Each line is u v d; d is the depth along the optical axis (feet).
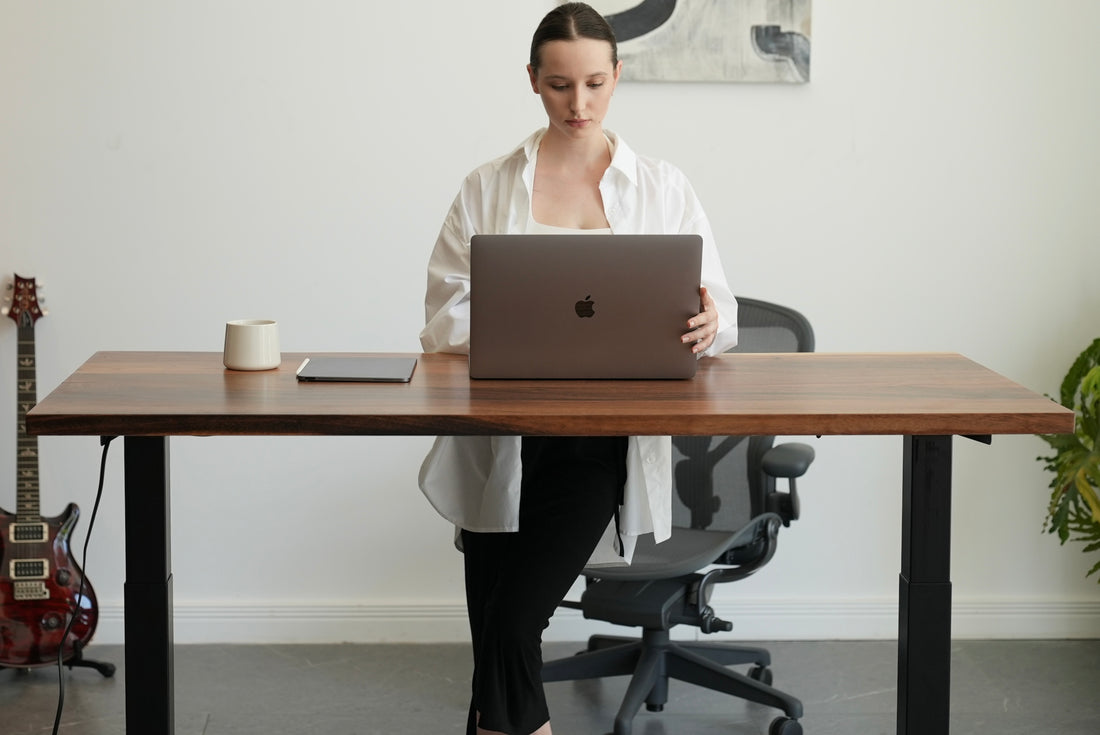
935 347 11.05
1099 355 10.48
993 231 10.91
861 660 10.88
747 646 10.28
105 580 11.03
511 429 5.52
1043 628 11.41
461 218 7.34
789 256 10.91
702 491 9.52
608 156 7.21
